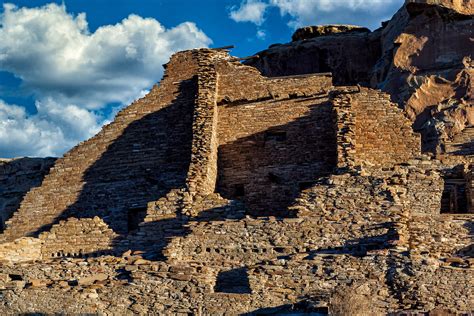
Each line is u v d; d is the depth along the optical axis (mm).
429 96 45875
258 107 40594
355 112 38562
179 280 30922
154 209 35812
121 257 32844
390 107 38781
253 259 31969
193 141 38500
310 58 53312
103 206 40188
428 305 28797
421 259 29406
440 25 47438
